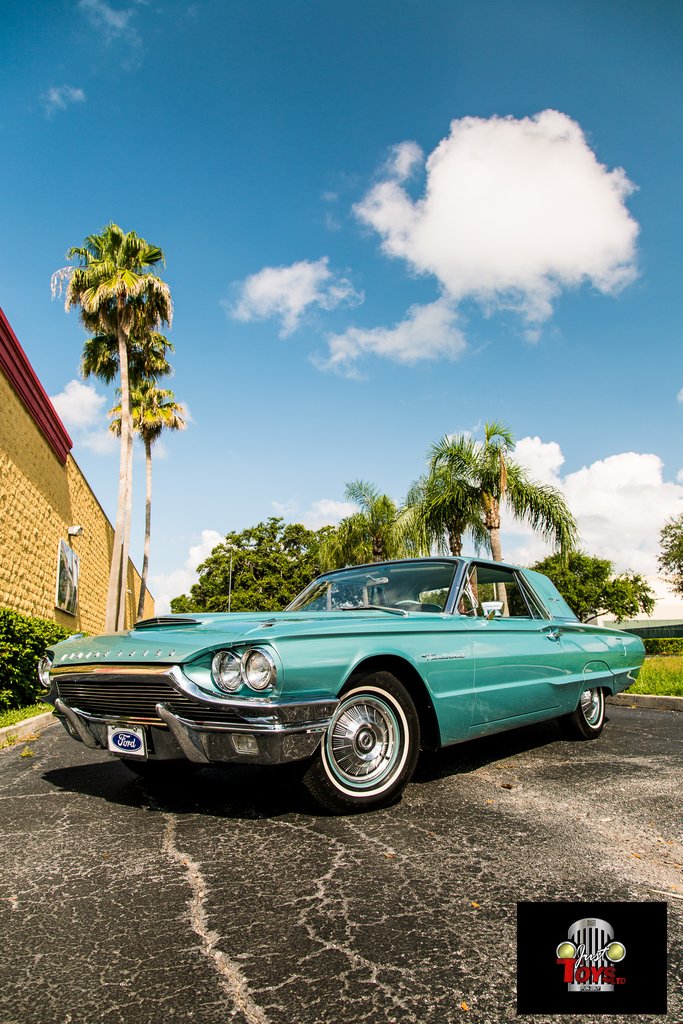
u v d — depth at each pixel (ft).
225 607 151.64
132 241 70.69
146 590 114.21
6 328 35.60
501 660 12.83
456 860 8.21
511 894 7.20
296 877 7.73
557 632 15.19
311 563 157.69
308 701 9.20
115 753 10.49
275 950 6.07
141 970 5.78
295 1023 4.99
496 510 48.62
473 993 5.36
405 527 49.83
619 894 7.20
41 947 6.23
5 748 17.49
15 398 38.65
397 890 7.33
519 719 13.44
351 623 10.52
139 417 102.42
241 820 9.94
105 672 10.08
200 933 6.42
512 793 11.32
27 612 41.37
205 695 9.06
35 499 43.19
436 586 13.83
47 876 7.98
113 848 8.87
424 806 10.53
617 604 127.13
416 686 11.27
